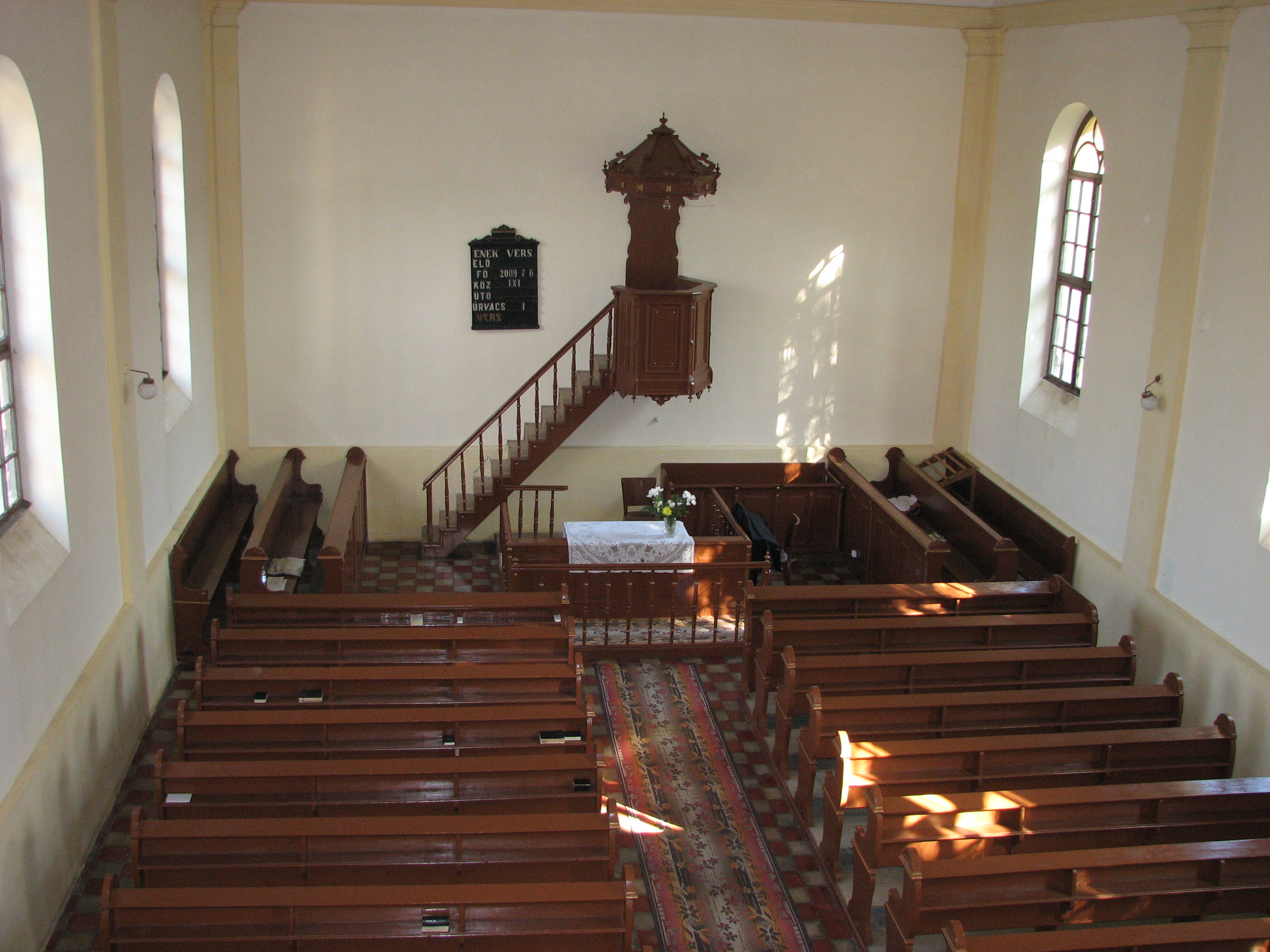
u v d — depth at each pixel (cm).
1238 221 1077
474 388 1625
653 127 1560
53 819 862
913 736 996
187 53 1359
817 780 1061
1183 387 1163
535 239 1580
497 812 860
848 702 980
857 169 1599
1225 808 872
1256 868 805
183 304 1362
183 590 1247
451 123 1527
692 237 1606
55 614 884
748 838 1007
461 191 1552
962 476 1639
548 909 729
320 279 1559
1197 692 1127
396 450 1627
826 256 1628
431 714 934
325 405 1606
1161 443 1189
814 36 1546
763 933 890
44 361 870
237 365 1571
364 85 1502
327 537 1304
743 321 1644
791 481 1705
